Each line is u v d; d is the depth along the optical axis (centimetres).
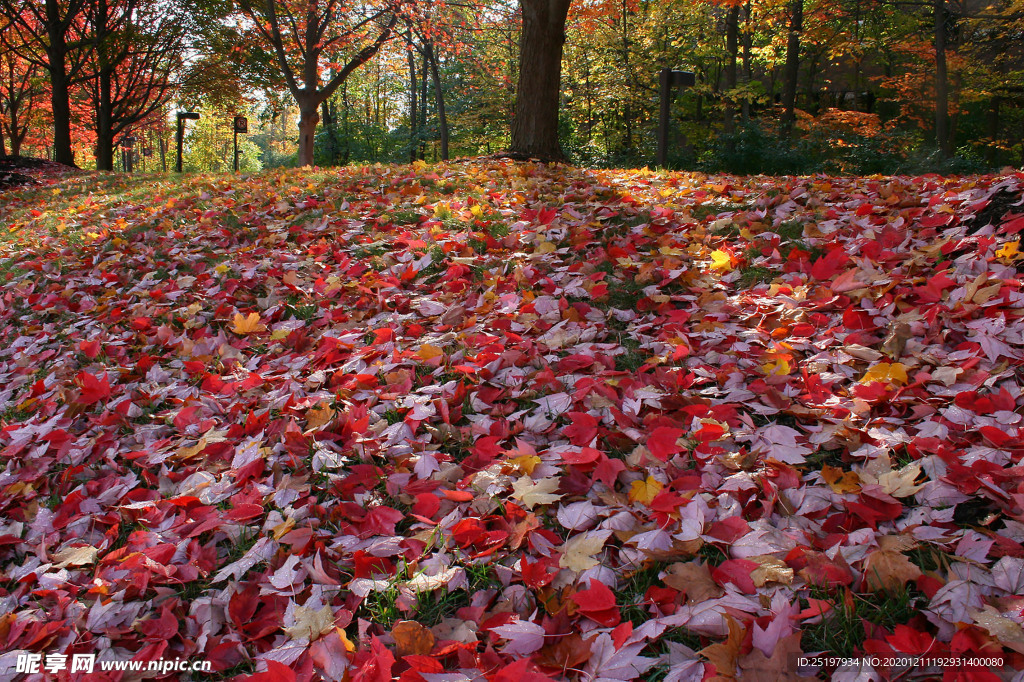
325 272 466
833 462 224
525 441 252
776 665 143
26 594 215
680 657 155
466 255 448
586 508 208
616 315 347
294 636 172
